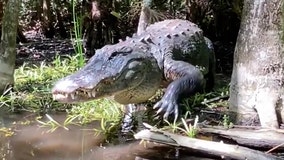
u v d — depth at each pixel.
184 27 5.05
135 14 6.84
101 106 4.42
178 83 4.22
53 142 3.65
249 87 3.89
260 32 3.84
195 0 6.79
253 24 3.88
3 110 4.52
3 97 4.75
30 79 5.45
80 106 4.50
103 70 3.92
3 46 4.81
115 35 6.93
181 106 4.24
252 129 3.69
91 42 6.87
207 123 3.93
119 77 3.94
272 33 3.80
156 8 6.64
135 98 4.18
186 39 4.87
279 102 3.80
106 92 3.90
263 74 3.83
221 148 3.29
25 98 4.80
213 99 4.52
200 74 4.38
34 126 4.05
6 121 4.19
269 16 3.80
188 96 4.27
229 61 6.37
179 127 3.84
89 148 3.51
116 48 4.11
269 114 3.74
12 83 4.91
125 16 6.92
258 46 3.85
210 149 3.31
